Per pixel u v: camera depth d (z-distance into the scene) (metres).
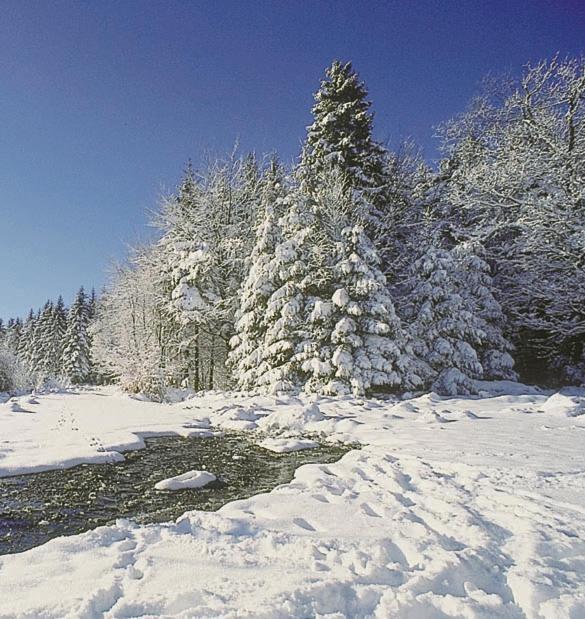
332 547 3.85
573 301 19.34
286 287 18.27
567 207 18.25
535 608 2.88
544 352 23.14
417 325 18.41
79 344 54.81
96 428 10.66
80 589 3.15
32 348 70.75
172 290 26.59
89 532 4.23
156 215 27.52
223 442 10.04
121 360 22.03
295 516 4.71
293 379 18.03
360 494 5.51
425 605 2.89
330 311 17.25
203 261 23.95
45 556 3.75
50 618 2.79
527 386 19.06
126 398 18.64
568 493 5.11
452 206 23.75
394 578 3.31
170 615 2.82
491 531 4.14
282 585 3.15
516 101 21.55
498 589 3.20
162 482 6.71
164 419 12.39
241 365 19.69
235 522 4.46
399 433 9.59
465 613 2.80
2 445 8.43
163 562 3.57
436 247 19.61
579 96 19.84
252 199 27.73
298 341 18.22
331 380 16.55
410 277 19.55
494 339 20.17
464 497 5.14
